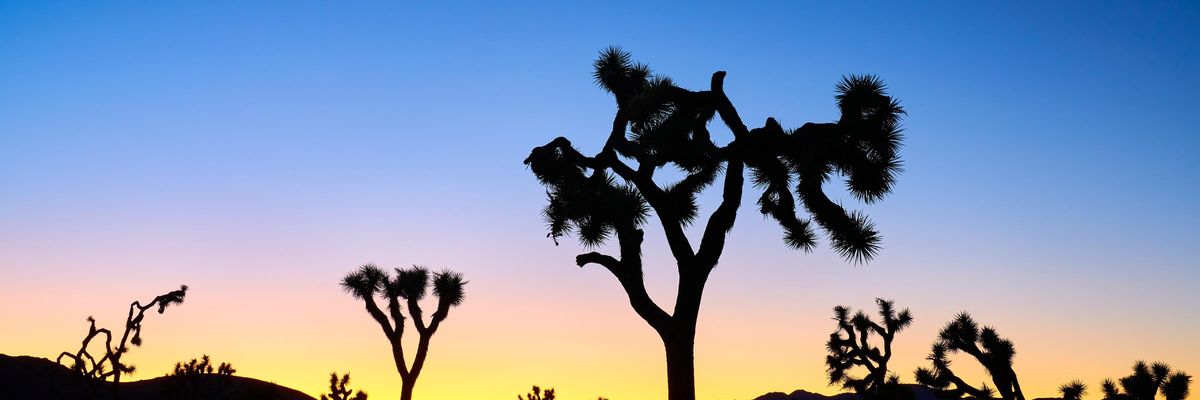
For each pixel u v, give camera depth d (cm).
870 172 1348
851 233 1299
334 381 2508
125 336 2911
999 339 2134
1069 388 2058
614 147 1362
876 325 2809
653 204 1295
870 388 2752
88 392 2969
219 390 2805
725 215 1266
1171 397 1861
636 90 1444
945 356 2217
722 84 1358
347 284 2452
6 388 3772
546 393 2372
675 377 1197
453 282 2500
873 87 1380
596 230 1348
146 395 4009
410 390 2408
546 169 1377
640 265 1273
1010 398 2091
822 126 1358
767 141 1313
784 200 1377
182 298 2992
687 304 1232
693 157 1326
